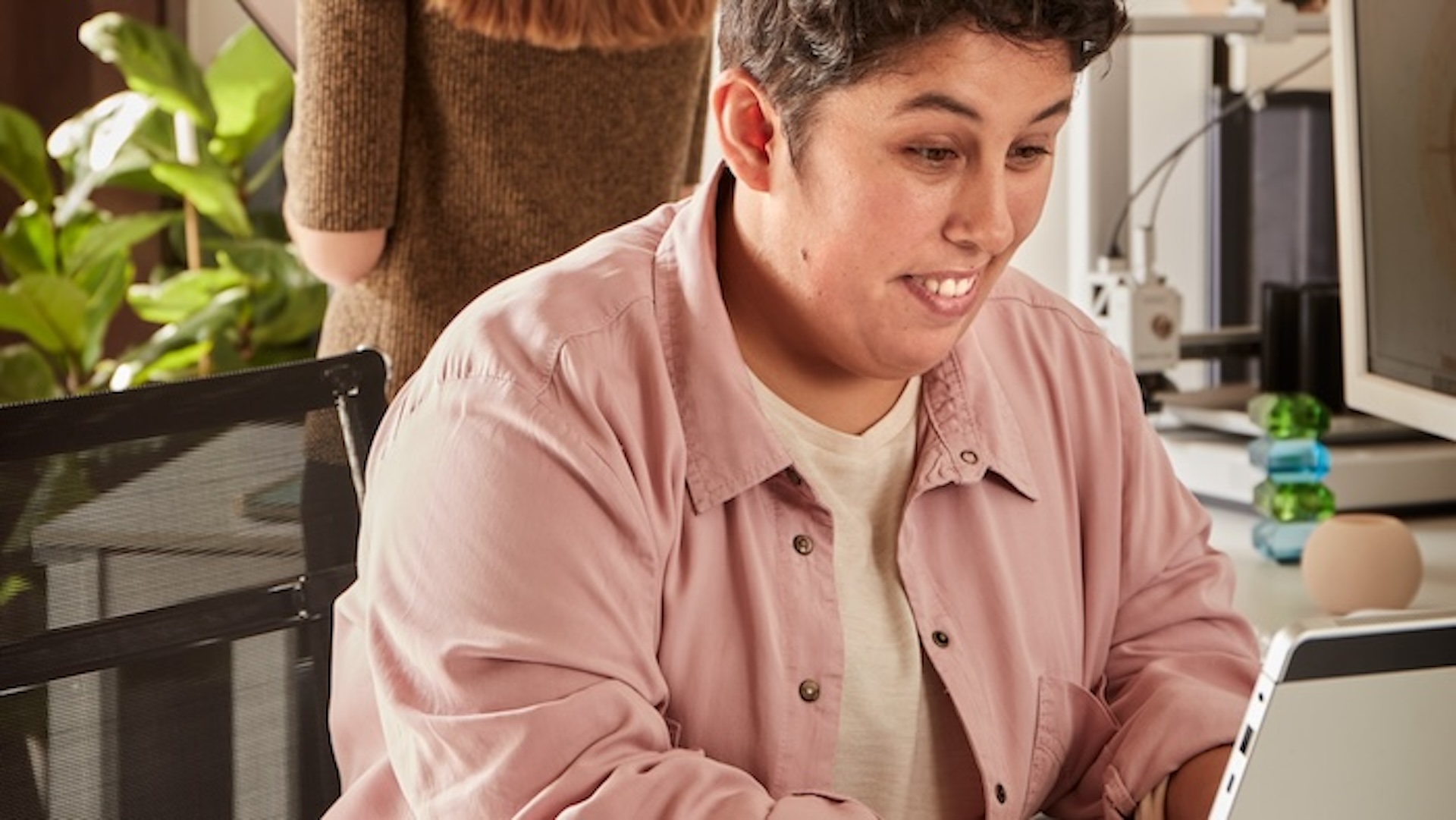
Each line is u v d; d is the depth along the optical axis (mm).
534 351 1304
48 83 4312
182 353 3914
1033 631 1442
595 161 2234
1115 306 2568
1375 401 1963
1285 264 2820
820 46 1191
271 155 4340
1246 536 2354
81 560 1499
